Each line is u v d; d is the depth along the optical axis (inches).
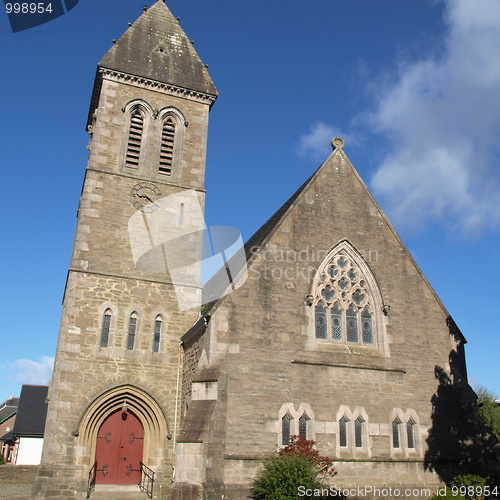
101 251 983.0
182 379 924.6
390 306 884.6
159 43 1203.2
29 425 2119.8
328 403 782.5
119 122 1100.5
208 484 671.1
